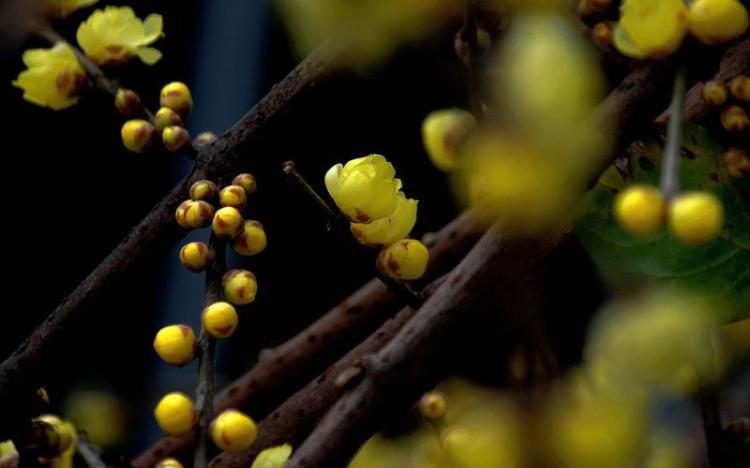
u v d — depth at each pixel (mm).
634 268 757
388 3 772
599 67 757
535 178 734
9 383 789
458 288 747
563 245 780
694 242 704
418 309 771
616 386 828
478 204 793
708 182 763
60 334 789
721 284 757
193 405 750
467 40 758
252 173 801
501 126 738
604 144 733
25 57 804
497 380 860
